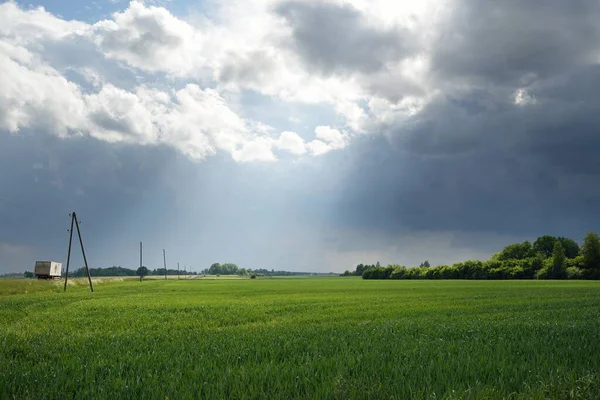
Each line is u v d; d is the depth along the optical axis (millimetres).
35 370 9531
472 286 76562
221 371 9164
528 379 8195
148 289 76125
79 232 64375
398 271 182625
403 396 7254
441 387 7727
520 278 131875
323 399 7133
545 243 168375
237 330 18344
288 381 8250
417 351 11391
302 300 42906
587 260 119938
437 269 161250
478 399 6949
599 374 8219
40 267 98562
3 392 7750
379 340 14125
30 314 29250
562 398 7109
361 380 8016
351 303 37656
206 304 37188
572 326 16703
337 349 12031
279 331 17281
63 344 14008
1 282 69062
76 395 7590
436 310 28828
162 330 19500
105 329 20516
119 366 9844
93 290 66188
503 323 18812
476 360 9891
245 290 72500
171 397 7246
